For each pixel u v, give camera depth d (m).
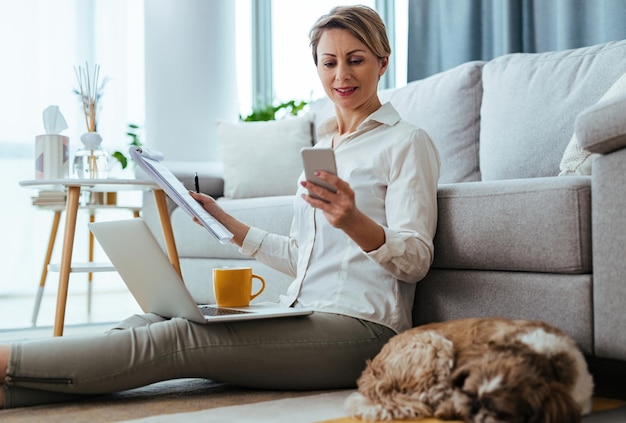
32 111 4.25
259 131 3.41
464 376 1.09
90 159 2.72
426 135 1.65
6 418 1.27
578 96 2.18
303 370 1.49
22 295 4.25
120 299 4.10
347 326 1.54
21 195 4.25
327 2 4.91
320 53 1.70
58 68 4.31
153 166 1.65
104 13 4.43
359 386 1.29
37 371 1.34
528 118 2.29
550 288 1.49
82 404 1.39
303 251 1.71
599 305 1.39
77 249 4.34
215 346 1.42
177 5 4.22
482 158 2.43
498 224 1.59
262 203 2.63
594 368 1.54
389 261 1.51
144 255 1.46
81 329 2.78
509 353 1.08
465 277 1.68
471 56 3.69
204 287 2.97
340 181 1.35
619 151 1.38
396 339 1.27
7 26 4.21
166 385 1.60
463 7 3.69
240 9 4.85
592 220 1.42
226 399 1.44
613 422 1.21
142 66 4.58
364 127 1.71
